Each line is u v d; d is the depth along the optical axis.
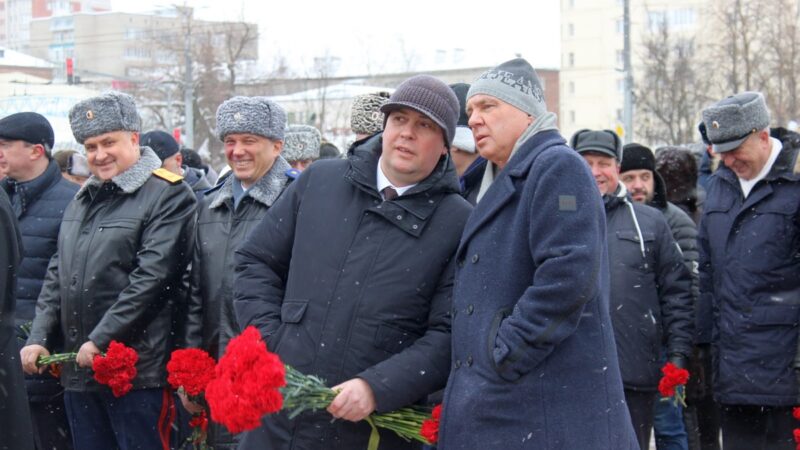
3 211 5.10
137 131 5.80
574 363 3.65
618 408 3.72
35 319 5.83
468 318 3.78
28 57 74.31
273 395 3.51
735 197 5.55
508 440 3.60
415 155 4.07
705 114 5.54
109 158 5.64
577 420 3.61
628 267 5.52
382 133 4.39
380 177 4.20
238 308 4.30
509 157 3.96
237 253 4.43
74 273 5.63
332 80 56.91
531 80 3.98
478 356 3.71
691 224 6.46
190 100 34.38
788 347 5.31
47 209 6.36
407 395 3.91
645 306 5.51
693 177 7.59
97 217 5.70
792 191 5.33
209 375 4.90
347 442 4.02
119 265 5.60
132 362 5.23
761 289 5.37
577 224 3.60
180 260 5.67
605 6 61.69
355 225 4.13
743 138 5.36
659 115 31.33
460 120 5.52
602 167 5.66
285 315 4.13
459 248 3.92
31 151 6.36
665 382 5.30
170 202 5.67
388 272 4.05
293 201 4.36
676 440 6.50
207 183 8.64
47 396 6.07
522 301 3.59
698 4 54.53
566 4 63.06
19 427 5.07
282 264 4.37
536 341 3.53
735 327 5.45
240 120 5.18
